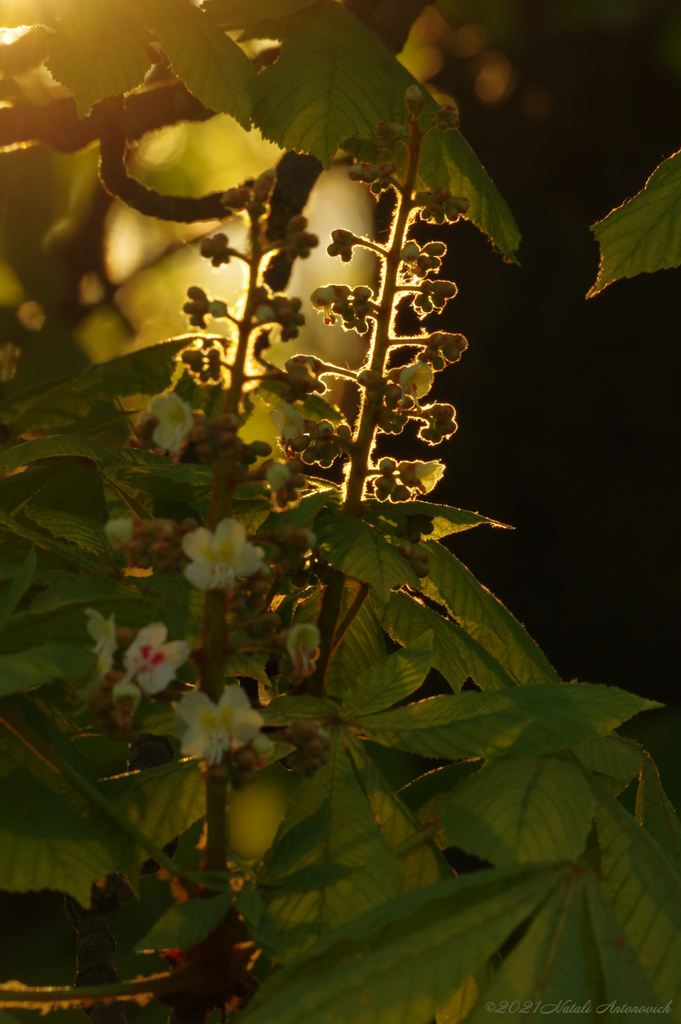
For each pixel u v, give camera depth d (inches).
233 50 98.3
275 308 91.1
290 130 97.4
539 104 279.4
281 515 93.7
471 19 293.3
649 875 91.9
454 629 96.7
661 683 260.2
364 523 94.1
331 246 95.0
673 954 90.9
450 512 94.8
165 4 98.0
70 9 97.0
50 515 96.0
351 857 91.0
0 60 125.1
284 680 97.2
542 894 89.2
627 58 272.7
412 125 95.0
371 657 97.6
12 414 100.2
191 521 90.5
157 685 89.4
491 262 259.6
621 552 255.3
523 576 258.1
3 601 91.8
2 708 91.2
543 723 91.5
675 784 179.3
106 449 97.0
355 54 99.2
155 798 92.7
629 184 265.9
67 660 89.3
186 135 328.2
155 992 90.1
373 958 88.5
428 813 94.7
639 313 252.5
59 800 90.8
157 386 99.0
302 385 91.3
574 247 260.7
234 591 90.3
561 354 252.5
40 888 89.4
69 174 224.1
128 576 94.3
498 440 250.5
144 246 303.3
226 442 90.2
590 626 259.3
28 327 213.2
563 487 250.5
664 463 249.6
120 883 96.8
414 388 94.3
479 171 100.7
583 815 91.1
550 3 285.1
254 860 92.4
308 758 90.4
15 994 89.6
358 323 95.1
